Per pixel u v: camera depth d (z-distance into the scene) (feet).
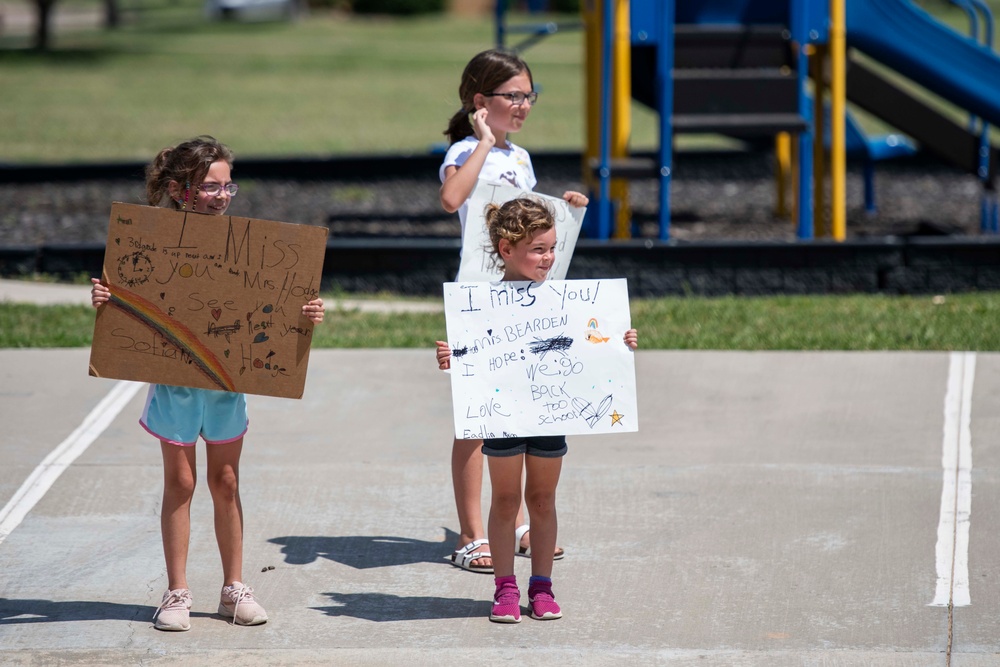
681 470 68.59
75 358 88.43
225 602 51.11
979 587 53.67
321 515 63.05
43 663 47.26
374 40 463.01
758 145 186.91
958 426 74.79
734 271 111.34
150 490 65.16
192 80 332.60
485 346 50.24
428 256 112.47
